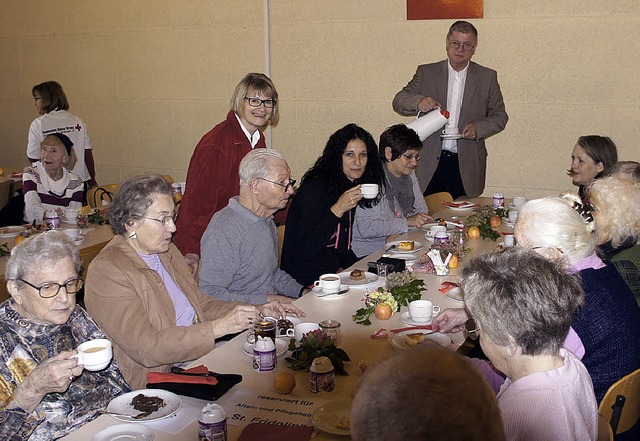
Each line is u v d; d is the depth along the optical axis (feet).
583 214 8.96
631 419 6.65
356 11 19.67
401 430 3.12
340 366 6.95
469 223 13.39
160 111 22.49
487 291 5.28
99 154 23.59
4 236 13.30
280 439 5.66
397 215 13.65
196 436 5.86
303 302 9.30
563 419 5.00
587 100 18.07
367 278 10.13
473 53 17.58
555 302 5.16
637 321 6.98
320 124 20.58
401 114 19.65
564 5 17.85
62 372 6.21
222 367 7.22
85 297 7.97
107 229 14.15
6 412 6.34
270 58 20.80
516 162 18.99
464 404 3.16
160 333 7.84
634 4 17.29
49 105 19.20
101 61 22.95
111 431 5.89
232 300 9.95
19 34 23.94
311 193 11.70
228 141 12.65
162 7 21.80
